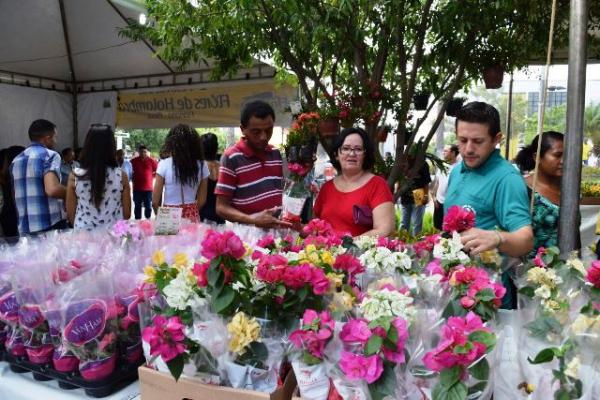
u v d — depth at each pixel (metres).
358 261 1.39
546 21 2.92
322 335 0.97
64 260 1.64
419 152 3.46
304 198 2.30
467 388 0.86
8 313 1.43
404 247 1.70
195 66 6.23
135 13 5.16
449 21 2.76
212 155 3.97
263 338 1.12
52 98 6.82
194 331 1.15
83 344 1.28
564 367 0.90
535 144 2.52
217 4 3.13
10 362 1.48
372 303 0.97
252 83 5.98
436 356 0.87
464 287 1.17
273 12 2.93
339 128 3.14
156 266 1.36
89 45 5.88
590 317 1.03
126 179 3.01
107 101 6.92
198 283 1.14
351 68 3.59
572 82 1.68
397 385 0.95
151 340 1.05
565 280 1.33
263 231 2.14
